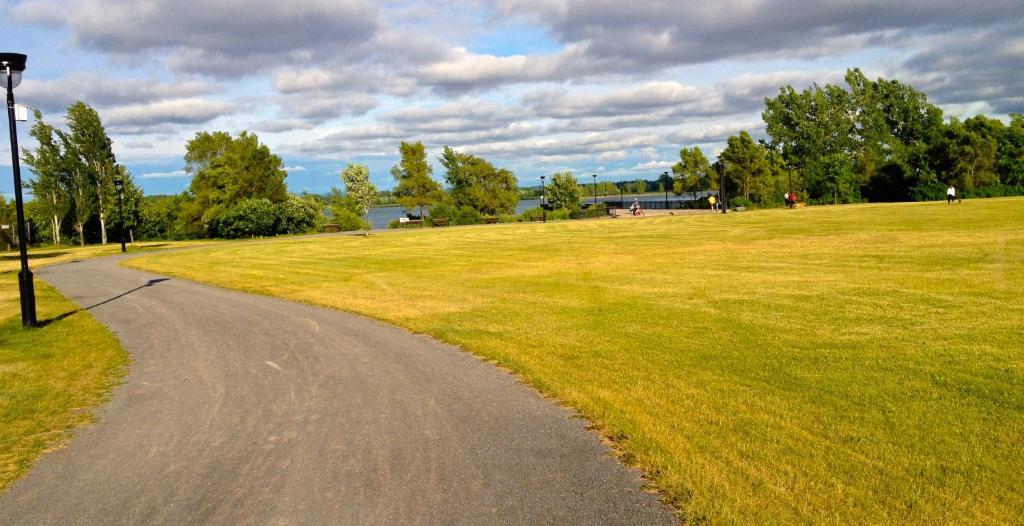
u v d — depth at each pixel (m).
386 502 5.29
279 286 19.88
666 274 18.66
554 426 6.94
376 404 7.95
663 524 4.76
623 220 54.62
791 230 32.75
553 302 14.99
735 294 14.71
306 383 9.02
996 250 19.73
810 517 4.78
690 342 10.49
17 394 8.81
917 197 71.69
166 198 72.38
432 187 77.38
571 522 4.83
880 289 14.27
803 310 12.55
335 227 63.03
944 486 5.24
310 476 5.88
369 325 13.11
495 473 5.78
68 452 6.71
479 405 7.75
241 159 65.44
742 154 79.56
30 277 13.62
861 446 6.08
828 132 89.81
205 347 11.58
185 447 6.75
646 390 8.02
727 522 4.73
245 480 5.84
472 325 12.62
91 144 56.09
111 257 34.47
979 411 6.89
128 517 5.20
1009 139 75.06
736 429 6.59
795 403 7.35
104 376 9.77
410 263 25.45
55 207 55.50
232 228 57.12
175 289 19.94
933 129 75.44
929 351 9.23
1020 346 9.28
